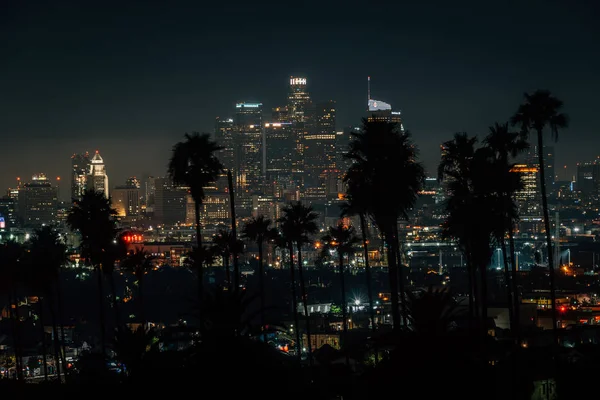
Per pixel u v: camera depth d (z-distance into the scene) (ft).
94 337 552.41
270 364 127.03
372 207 207.72
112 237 304.30
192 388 123.65
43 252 315.78
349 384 160.35
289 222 331.16
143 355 142.51
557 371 175.94
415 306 116.16
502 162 229.86
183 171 254.27
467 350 114.73
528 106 220.23
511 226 241.14
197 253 266.77
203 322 131.64
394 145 207.51
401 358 114.83
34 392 234.79
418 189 210.79
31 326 552.82
